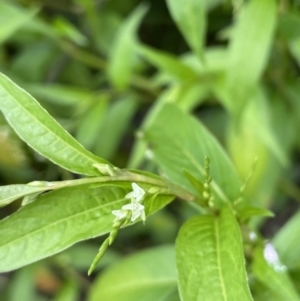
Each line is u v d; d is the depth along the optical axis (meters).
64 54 0.91
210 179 0.48
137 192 0.45
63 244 0.45
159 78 0.79
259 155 0.74
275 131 0.76
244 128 0.74
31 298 0.83
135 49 0.74
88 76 0.92
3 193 0.44
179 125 0.54
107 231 0.46
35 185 0.44
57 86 0.83
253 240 0.52
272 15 0.60
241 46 0.60
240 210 0.51
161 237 0.90
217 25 0.88
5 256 0.45
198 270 0.46
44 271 0.83
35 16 0.81
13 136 0.69
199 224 0.48
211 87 0.70
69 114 0.85
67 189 0.46
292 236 0.58
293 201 0.92
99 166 0.45
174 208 0.91
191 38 0.59
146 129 0.55
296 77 0.76
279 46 0.70
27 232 0.45
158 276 0.60
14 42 0.91
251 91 0.60
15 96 0.45
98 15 0.86
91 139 0.76
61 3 0.89
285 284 0.51
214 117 0.89
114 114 0.81
